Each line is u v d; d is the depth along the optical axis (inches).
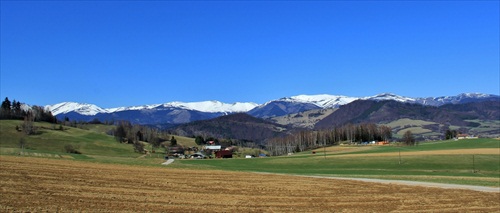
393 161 4596.5
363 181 2336.4
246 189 1774.1
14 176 1641.2
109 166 2429.9
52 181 1604.3
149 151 7381.9
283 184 2017.7
